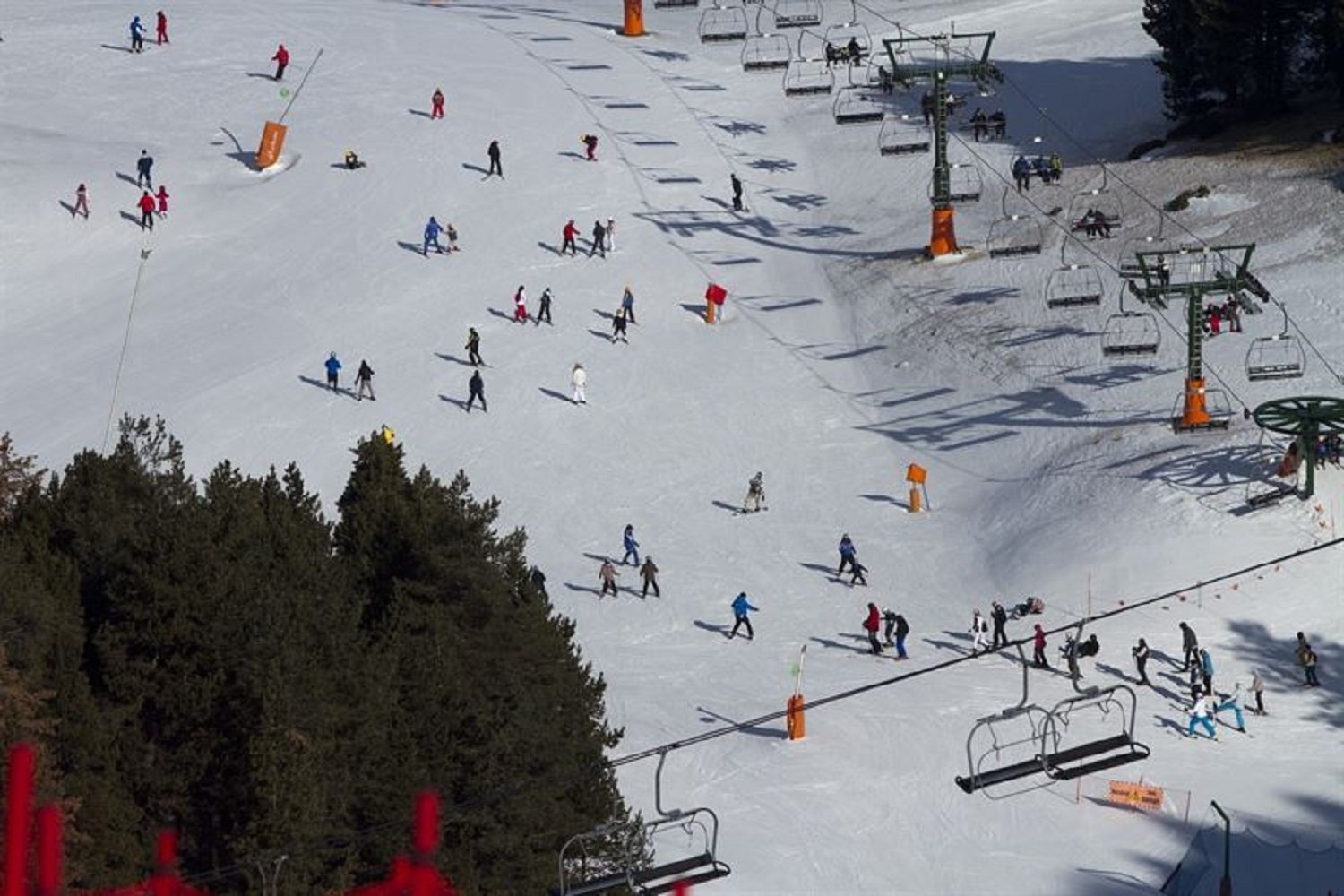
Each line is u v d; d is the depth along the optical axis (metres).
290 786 105.88
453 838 116.88
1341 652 158.12
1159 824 135.50
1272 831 133.88
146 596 114.06
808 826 137.12
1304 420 173.38
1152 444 191.00
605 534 192.50
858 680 160.75
